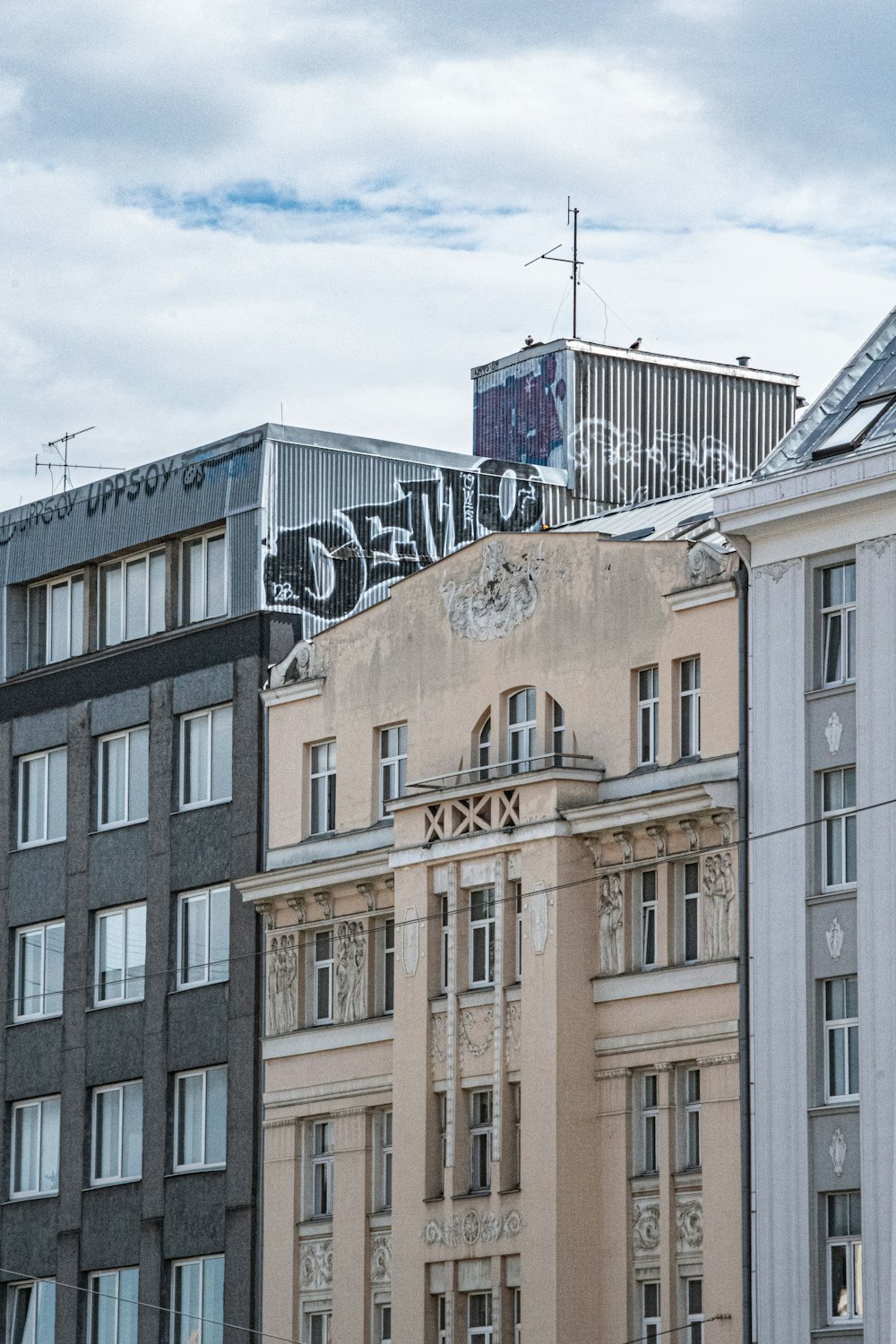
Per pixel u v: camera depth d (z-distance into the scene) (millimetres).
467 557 89250
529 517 104188
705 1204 78750
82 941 101625
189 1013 96750
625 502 107062
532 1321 81000
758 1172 77438
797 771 78500
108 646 103562
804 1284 75875
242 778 96250
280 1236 91562
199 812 97812
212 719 98375
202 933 97312
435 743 89000
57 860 103438
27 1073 103000
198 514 99625
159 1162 96750
